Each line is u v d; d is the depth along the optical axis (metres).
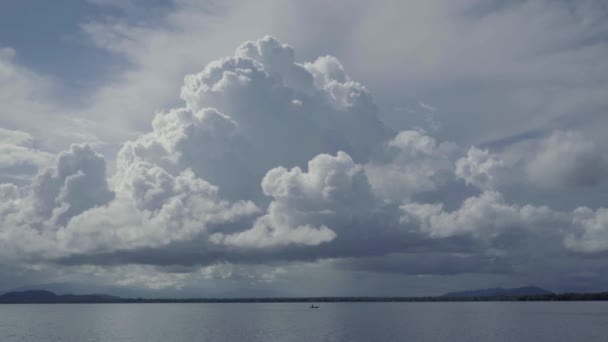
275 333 151.50
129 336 146.75
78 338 143.00
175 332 158.25
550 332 147.75
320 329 165.25
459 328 164.75
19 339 141.75
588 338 131.25
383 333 148.12
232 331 160.38
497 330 155.75
